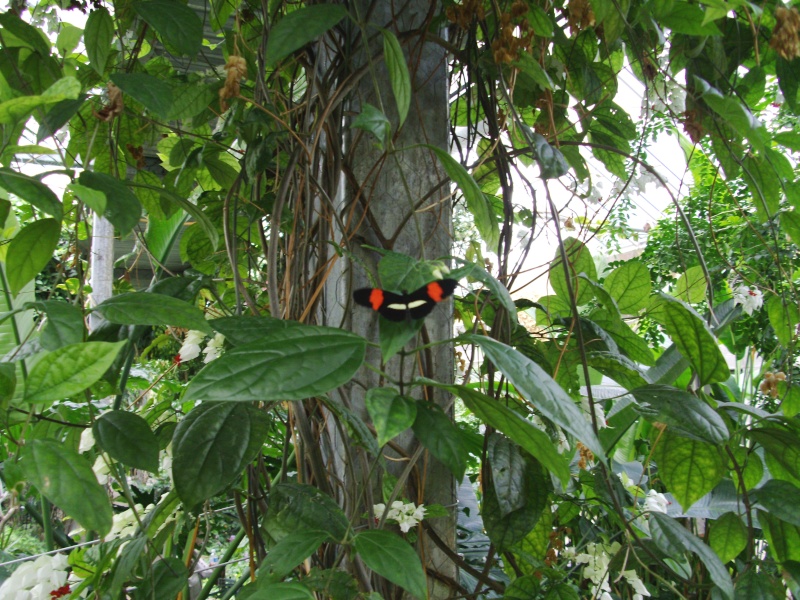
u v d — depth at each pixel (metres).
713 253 1.92
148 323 0.51
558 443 0.81
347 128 0.75
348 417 0.61
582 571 0.90
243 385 0.40
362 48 0.73
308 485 0.63
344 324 0.72
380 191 0.74
